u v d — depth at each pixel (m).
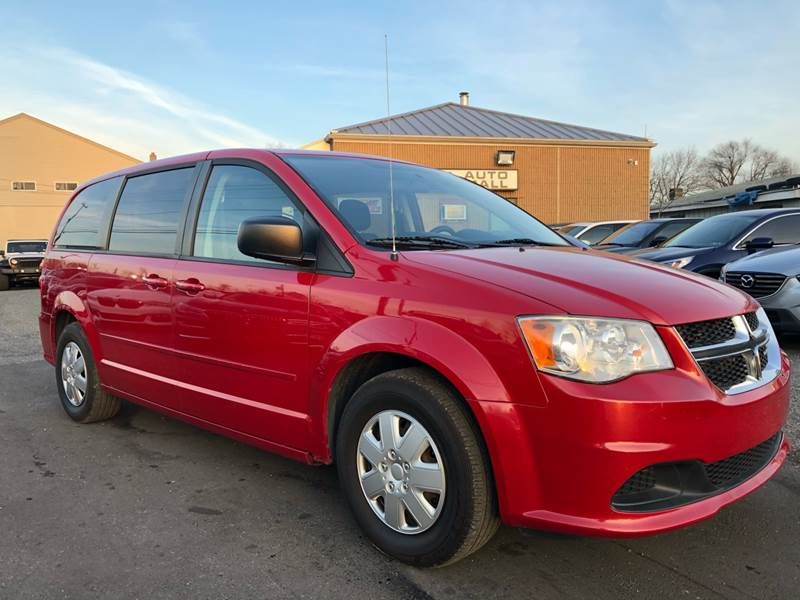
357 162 3.68
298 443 2.99
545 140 28.88
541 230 3.79
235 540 2.87
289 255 2.84
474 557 2.69
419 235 3.18
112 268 4.14
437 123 29.81
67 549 2.80
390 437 2.60
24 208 41.84
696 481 2.29
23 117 41.47
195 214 3.66
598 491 2.16
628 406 2.13
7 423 4.68
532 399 2.22
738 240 7.85
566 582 2.50
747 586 2.47
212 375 3.39
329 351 2.77
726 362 2.40
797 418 4.35
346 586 2.49
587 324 2.22
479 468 2.35
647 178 30.23
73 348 4.64
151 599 2.42
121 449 4.09
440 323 2.44
